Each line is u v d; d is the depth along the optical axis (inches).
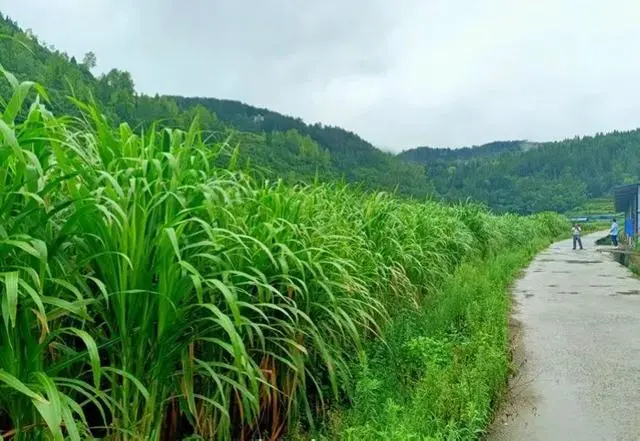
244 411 163.3
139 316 119.6
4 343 95.7
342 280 182.4
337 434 150.8
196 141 156.7
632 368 232.4
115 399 120.2
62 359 116.8
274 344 165.0
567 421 175.9
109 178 105.7
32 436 105.2
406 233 323.6
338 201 282.5
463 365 198.5
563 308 378.3
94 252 114.3
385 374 192.1
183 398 139.1
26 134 94.4
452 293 304.0
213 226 136.6
